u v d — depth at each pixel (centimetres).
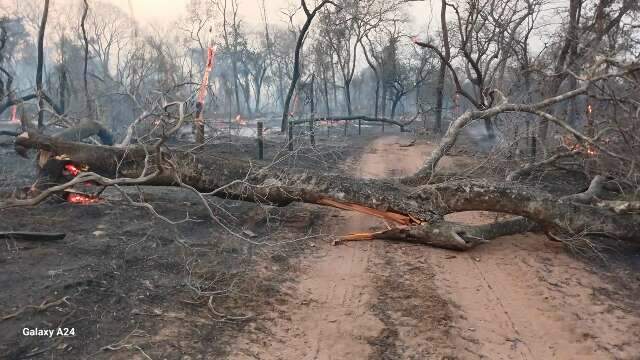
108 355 394
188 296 511
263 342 446
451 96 3338
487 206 746
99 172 769
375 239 755
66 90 1992
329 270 631
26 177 921
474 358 452
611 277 665
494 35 2142
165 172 746
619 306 575
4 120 2583
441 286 602
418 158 1648
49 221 686
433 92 4122
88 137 1204
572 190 1105
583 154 1096
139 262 576
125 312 462
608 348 483
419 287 594
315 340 460
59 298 464
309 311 515
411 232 731
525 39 1959
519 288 610
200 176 754
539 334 502
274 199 766
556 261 710
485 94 1847
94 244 610
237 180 709
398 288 588
